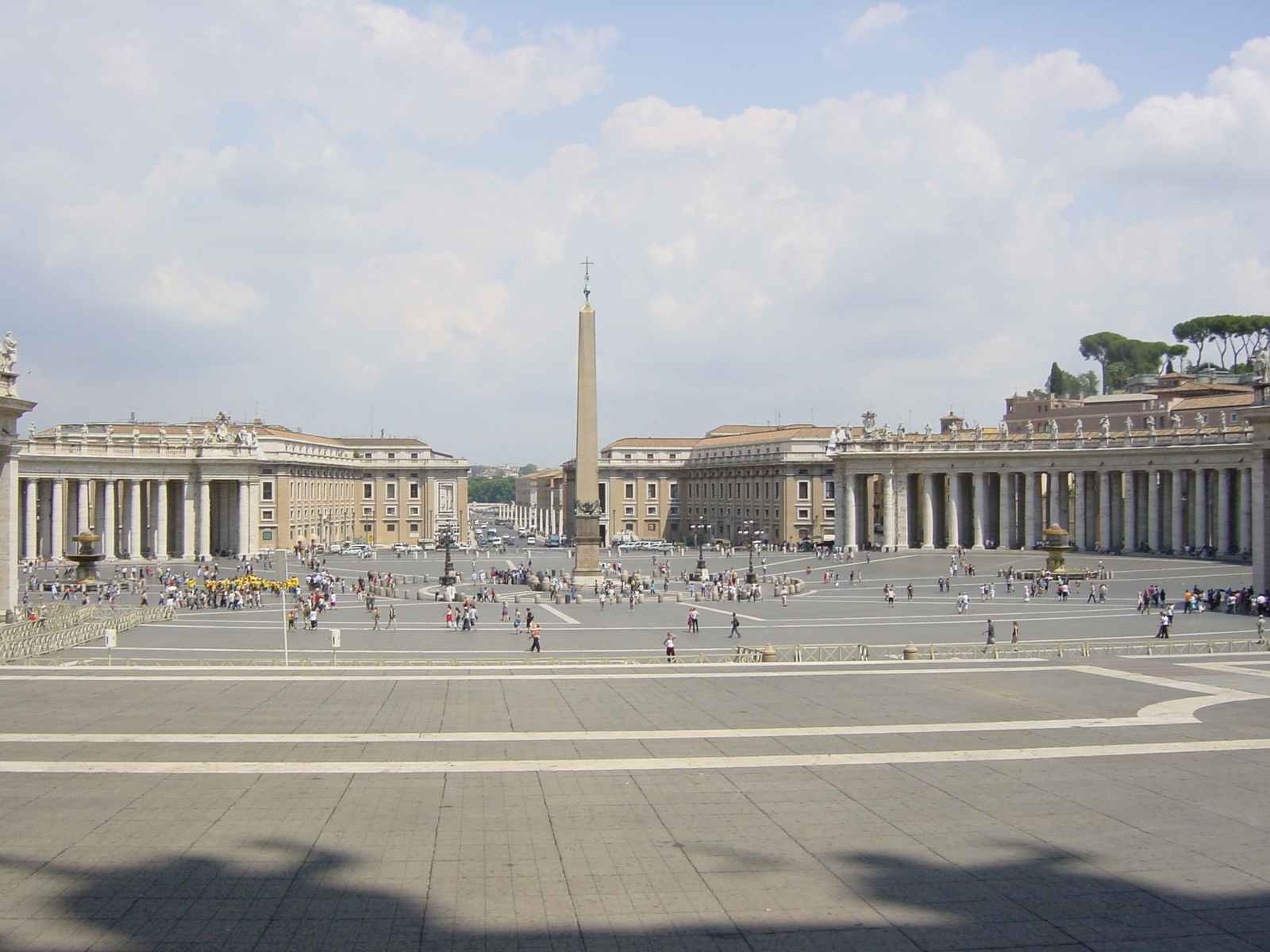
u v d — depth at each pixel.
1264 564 68.31
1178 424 124.50
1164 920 17.72
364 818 22.52
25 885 18.84
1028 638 56.53
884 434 140.88
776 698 35.62
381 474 193.88
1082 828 22.12
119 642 55.78
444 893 18.62
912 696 36.06
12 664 44.41
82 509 130.12
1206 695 36.12
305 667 42.69
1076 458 124.88
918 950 16.58
